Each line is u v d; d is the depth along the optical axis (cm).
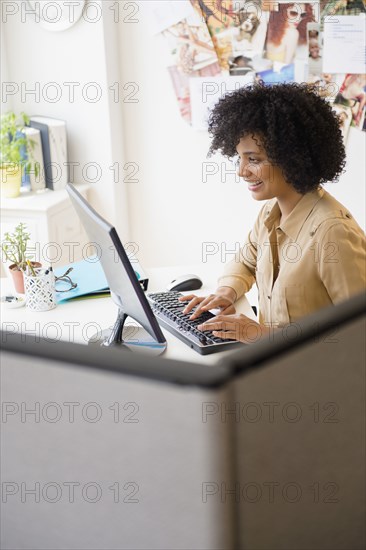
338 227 162
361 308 60
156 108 327
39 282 196
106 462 61
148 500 60
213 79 316
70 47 315
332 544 68
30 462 65
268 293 185
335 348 59
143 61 321
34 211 297
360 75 304
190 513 59
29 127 321
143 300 147
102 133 323
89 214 152
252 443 57
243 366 54
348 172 317
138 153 337
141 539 62
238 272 204
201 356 165
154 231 347
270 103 164
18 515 69
